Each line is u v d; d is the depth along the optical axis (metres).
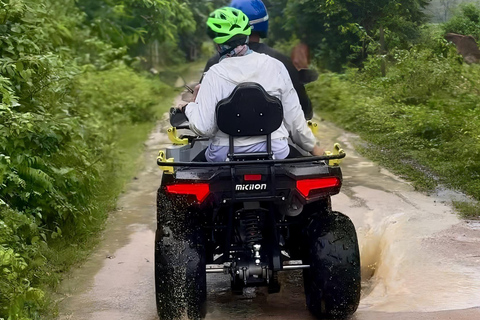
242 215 4.34
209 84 4.23
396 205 7.39
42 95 6.90
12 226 5.05
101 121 11.74
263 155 4.18
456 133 9.90
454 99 11.83
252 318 4.60
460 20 16.34
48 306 4.95
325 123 13.75
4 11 6.78
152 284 5.46
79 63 13.13
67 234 6.47
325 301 4.24
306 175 4.12
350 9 17.08
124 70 16.06
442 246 5.95
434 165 9.05
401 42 16.22
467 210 6.97
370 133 11.77
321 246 4.24
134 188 8.73
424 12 16.75
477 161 8.54
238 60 4.25
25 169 5.79
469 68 13.51
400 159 9.67
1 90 5.44
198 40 37.50
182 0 21.67
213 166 4.05
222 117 4.12
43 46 8.27
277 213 4.53
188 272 4.20
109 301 5.11
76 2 15.54
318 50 19.16
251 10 5.43
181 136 5.01
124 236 6.75
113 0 17.02
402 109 12.06
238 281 4.31
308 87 16.45
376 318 4.42
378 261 5.73
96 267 5.89
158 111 15.90
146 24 18.41
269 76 4.24
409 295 4.89
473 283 5.08
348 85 15.67
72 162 7.03
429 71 13.38
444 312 4.51
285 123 4.34
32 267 5.32
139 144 11.80
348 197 7.84
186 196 4.12
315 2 18.41
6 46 6.61
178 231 4.34
